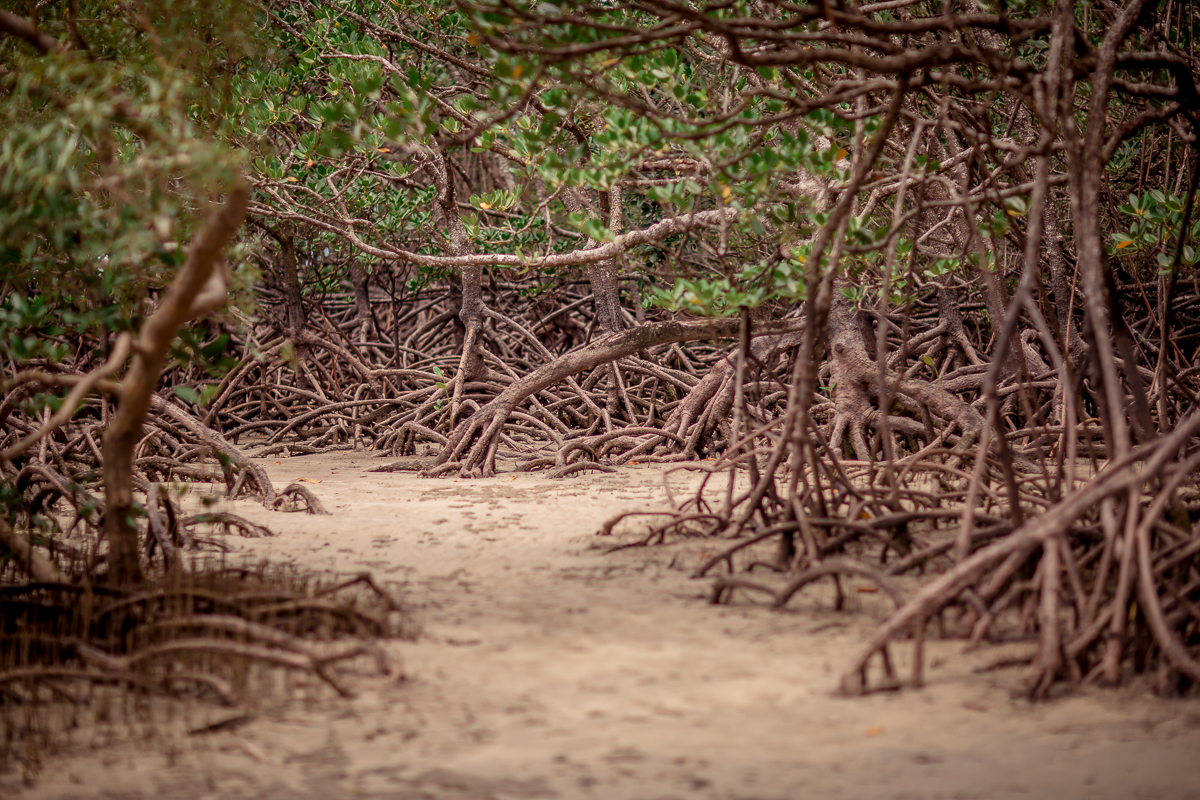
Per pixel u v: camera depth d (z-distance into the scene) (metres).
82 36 5.64
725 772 2.88
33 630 4.11
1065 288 10.62
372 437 14.00
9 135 4.04
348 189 11.85
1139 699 3.47
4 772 2.97
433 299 18.33
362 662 3.95
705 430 11.14
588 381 13.32
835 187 6.93
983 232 9.37
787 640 4.24
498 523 7.37
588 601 4.98
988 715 3.34
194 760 3.04
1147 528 3.71
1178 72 5.02
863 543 6.20
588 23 4.47
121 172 3.92
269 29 9.80
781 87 7.45
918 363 11.58
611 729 3.23
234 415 14.34
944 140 9.17
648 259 13.91
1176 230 7.72
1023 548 3.78
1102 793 2.71
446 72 14.07
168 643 3.77
